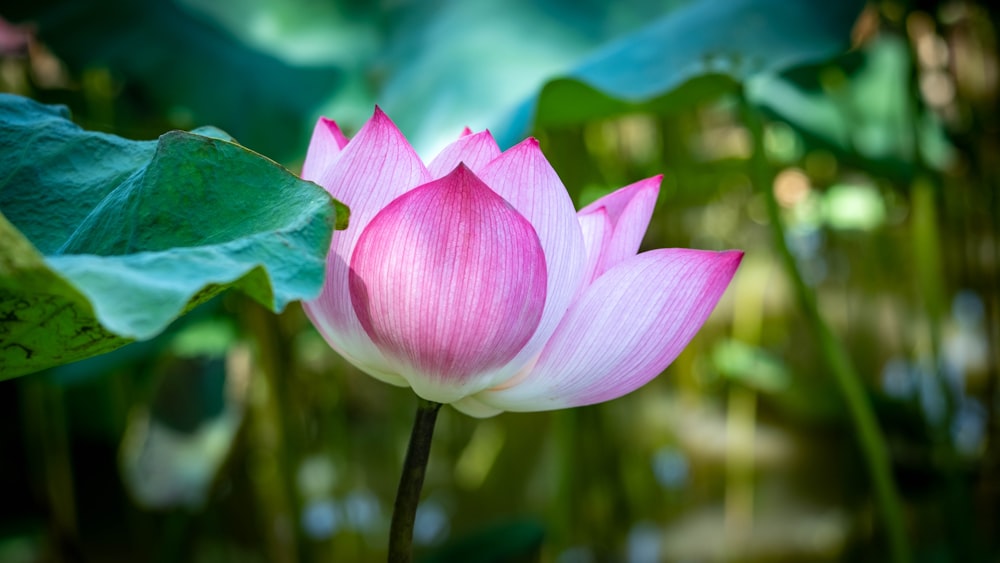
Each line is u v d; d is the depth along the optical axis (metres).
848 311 2.61
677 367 2.42
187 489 1.55
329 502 2.06
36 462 1.59
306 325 1.80
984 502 1.83
